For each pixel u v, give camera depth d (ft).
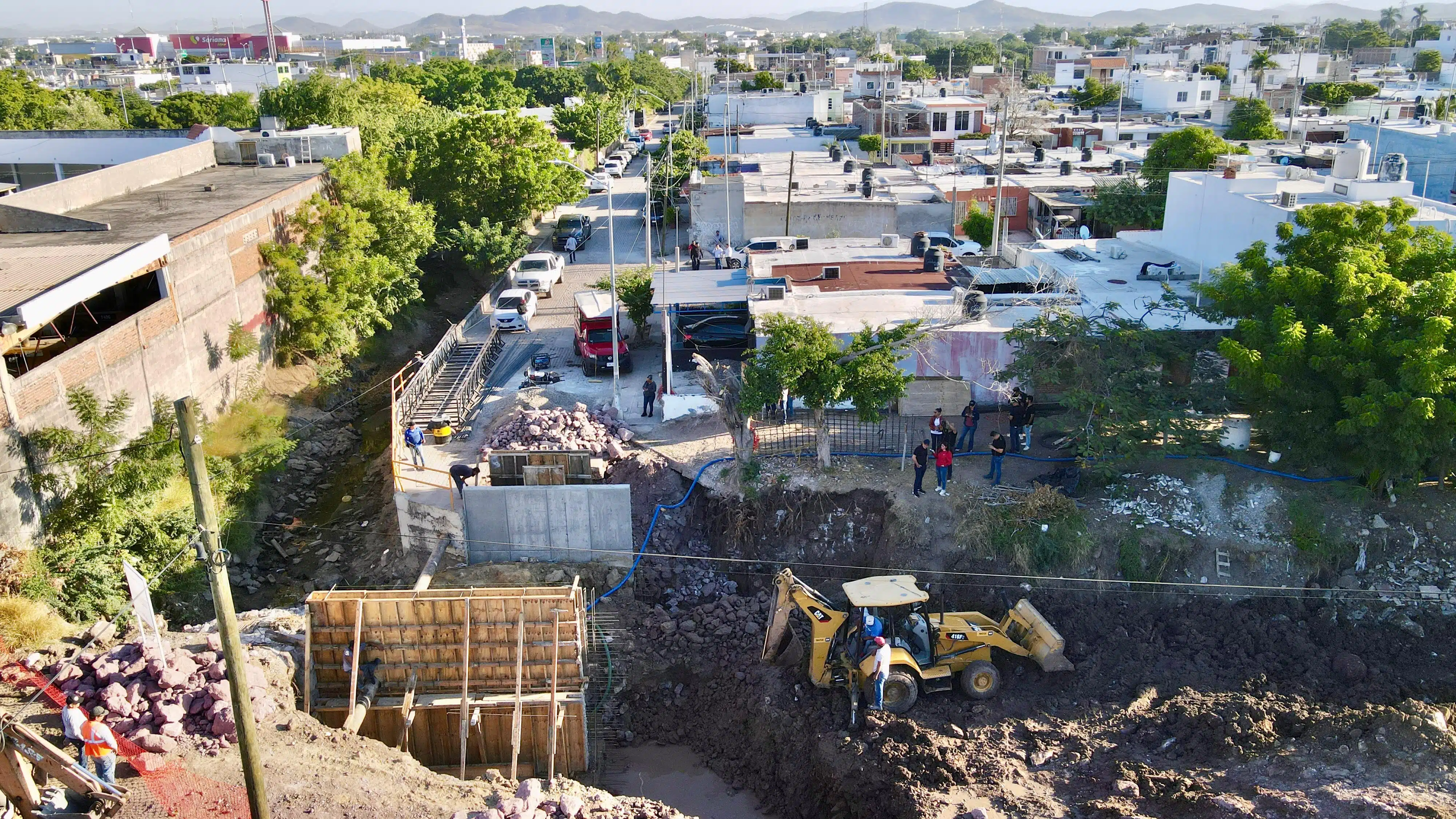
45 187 114.42
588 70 455.22
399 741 63.87
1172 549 71.72
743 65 530.68
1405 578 70.59
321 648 65.51
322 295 120.98
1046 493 73.82
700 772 64.44
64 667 57.21
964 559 73.20
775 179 172.96
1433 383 63.82
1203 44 501.56
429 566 77.51
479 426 98.48
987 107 250.16
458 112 263.08
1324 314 70.95
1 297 73.92
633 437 91.61
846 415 90.38
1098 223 160.25
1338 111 287.28
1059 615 69.97
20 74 251.39
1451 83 355.97
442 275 164.14
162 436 82.74
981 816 52.80
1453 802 49.80
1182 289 97.71
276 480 99.25
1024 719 61.52
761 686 66.59
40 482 73.56
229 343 106.01
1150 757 58.03
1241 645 66.85
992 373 83.30
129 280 93.25
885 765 57.77
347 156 143.95
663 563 80.07
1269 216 94.68
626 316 134.10
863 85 349.82
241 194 125.08
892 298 97.66
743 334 117.39
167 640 63.26
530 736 64.28
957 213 164.76
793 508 78.54
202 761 52.80
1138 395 77.20
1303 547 71.15
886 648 59.72
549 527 80.23
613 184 256.93
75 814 48.34
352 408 120.98
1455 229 89.56
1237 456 79.00
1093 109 315.78
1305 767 54.85
